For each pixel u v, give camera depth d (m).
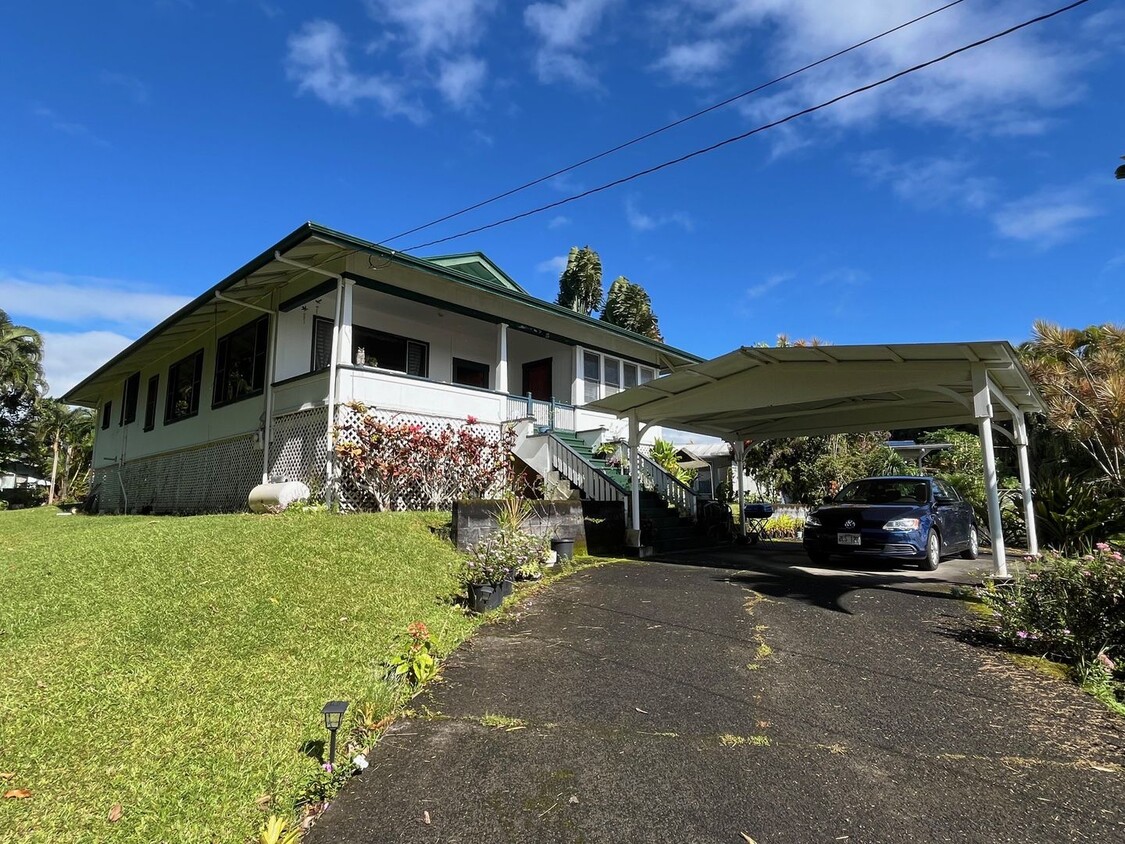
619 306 37.47
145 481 18.70
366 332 14.30
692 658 4.88
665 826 2.65
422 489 11.66
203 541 7.08
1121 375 13.45
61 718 3.52
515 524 8.16
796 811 2.75
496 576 6.46
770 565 9.88
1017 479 14.45
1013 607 5.28
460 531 8.45
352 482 10.93
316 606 5.60
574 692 4.20
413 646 4.77
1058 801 2.81
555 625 5.88
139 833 2.64
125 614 5.02
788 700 4.01
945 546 9.97
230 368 14.65
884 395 10.39
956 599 6.88
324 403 11.27
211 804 2.85
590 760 3.24
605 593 7.27
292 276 12.41
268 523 8.24
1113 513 10.94
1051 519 11.57
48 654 4.32
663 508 13.59
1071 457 13.70
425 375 15.46
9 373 30.30
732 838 2.56
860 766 3.14
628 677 4.47
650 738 3.49
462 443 12.24
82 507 24.27
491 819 2.73
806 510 18.72
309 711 3.78
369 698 3.92
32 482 41.97
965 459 20.34
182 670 4.20
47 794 2.87
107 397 23.64
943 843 2.50
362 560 7.05
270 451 12.67
